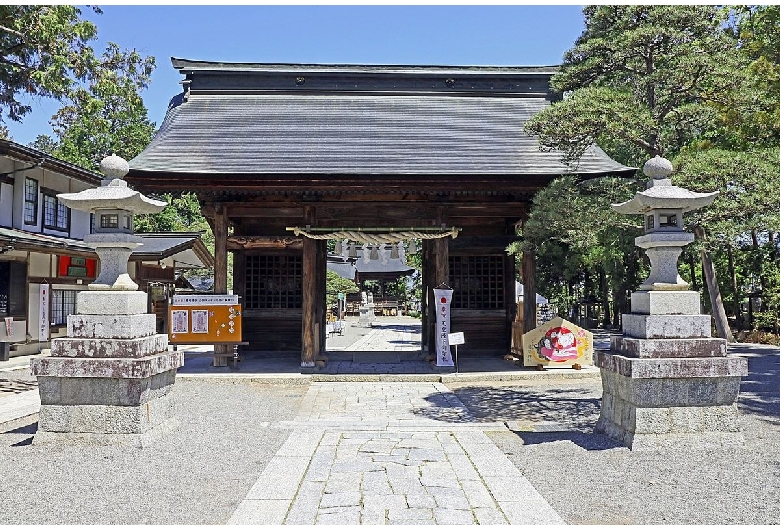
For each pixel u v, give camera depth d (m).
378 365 15.11
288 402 10.71
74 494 5.45
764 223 8.62
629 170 13.13
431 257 16.59
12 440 7.50
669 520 4.84
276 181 13.31
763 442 7.21
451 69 17.28
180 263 27.80
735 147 15.91
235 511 5.02
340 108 16.45
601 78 11.16
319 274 16.86
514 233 16.86
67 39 13.64
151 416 7.47
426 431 8.24
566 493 5.52
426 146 14.76
